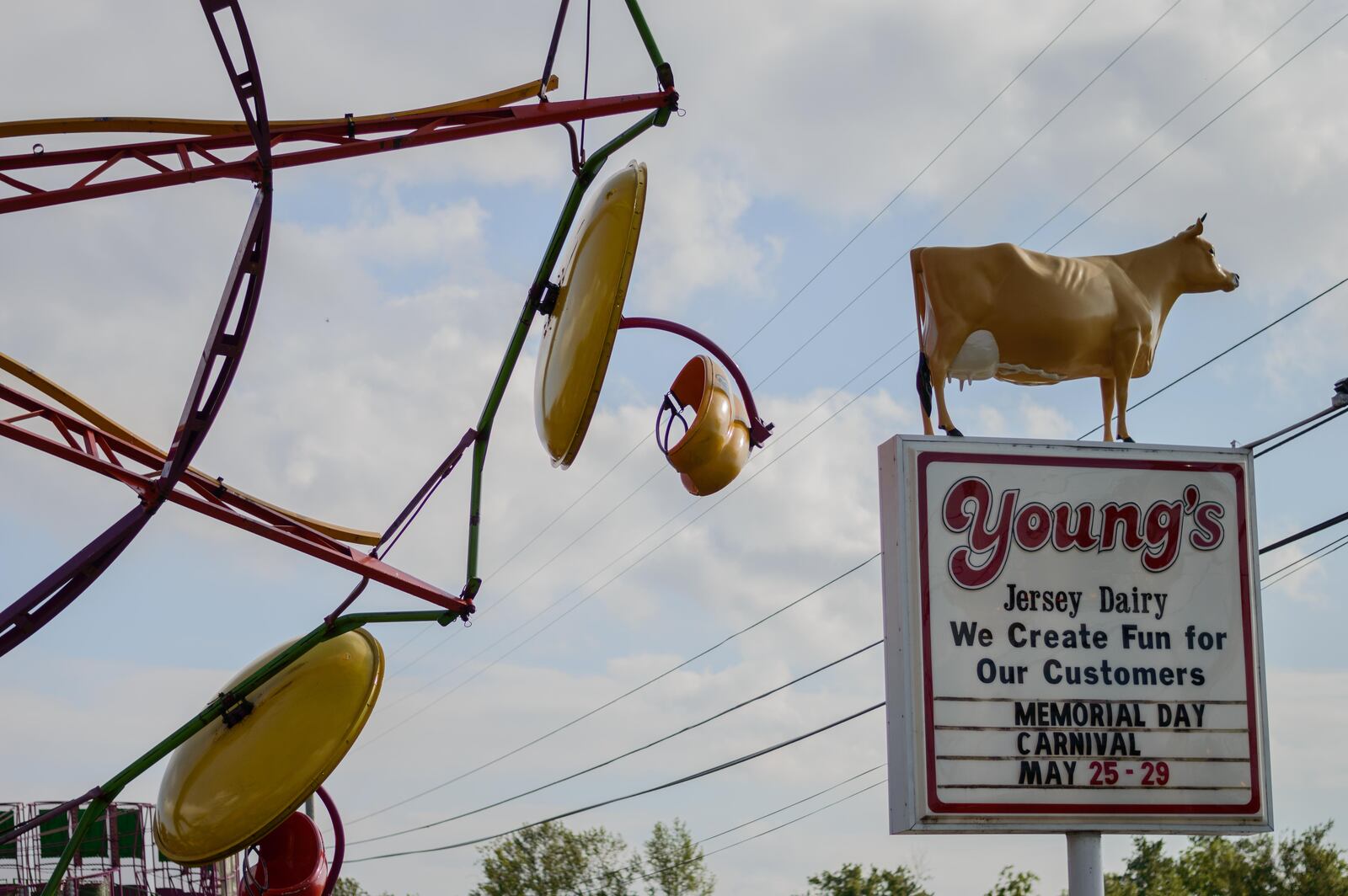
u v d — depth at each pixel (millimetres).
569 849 56688
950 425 12133
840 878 54375
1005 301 12227
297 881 14109
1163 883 49562
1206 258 12664
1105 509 11727
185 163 10219
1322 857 47031
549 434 10758
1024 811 11133
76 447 11000
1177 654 11562
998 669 11328
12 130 10555
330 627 12492
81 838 12820
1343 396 12422
